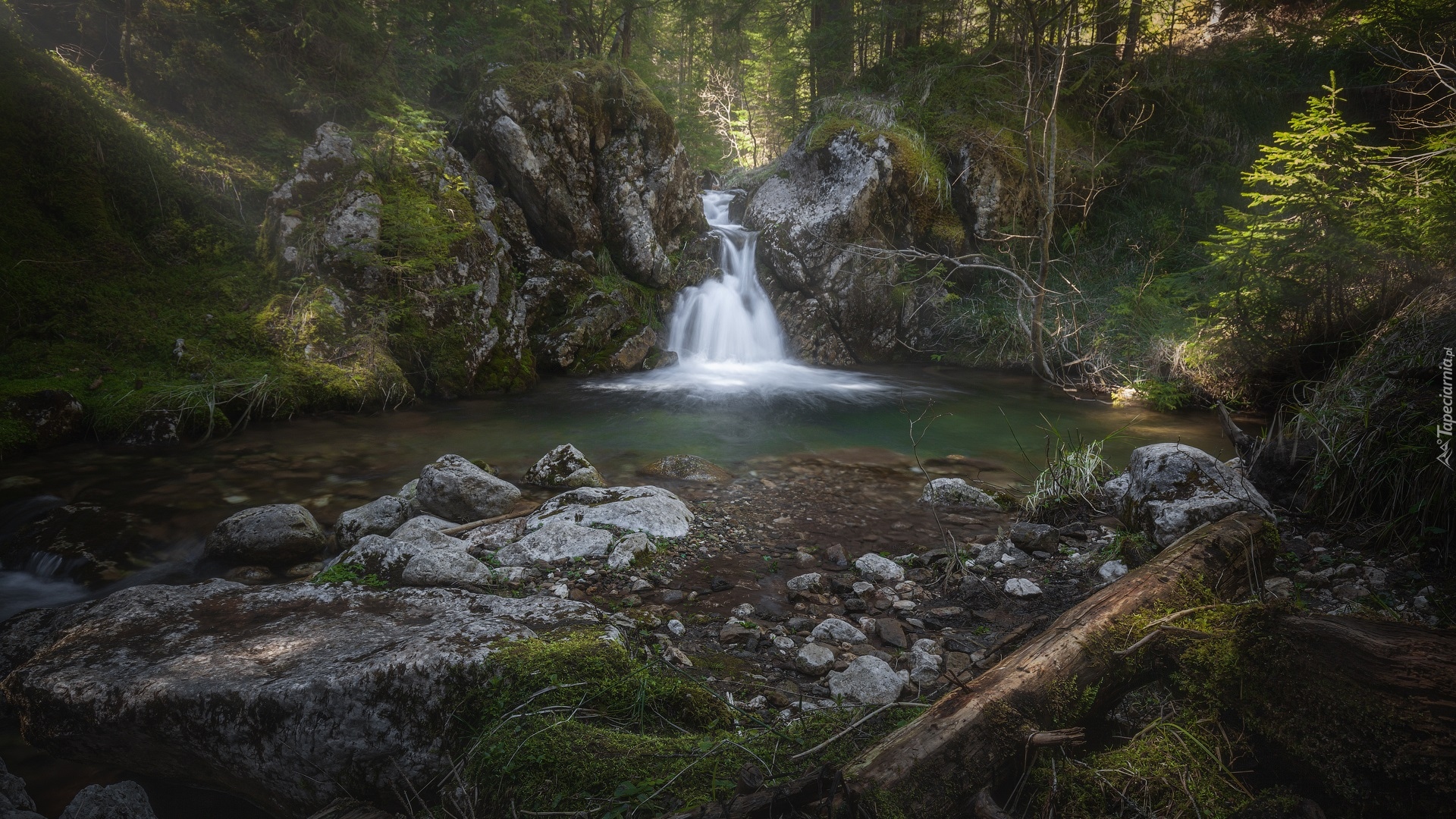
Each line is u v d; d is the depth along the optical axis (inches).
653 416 335.0
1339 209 286.2
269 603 125.5
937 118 513.7
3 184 309.1
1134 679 96.7
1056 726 88.0
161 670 103.7
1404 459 173.3
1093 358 422.3
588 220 433.1
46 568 177.2
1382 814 74.7
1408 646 79.3
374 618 119.1
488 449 276.7
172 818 102.0
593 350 423.5
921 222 485.1
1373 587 147.8
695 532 192.5
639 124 451.8
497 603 125.6
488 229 390.9
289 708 96.0
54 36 378.6
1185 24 713.0
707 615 147.9
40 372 282.5
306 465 253.0
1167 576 110.8
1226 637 91.0
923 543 191.5
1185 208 506.6
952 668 127.1
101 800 88.9
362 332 341.7
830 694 118.1
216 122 385.7
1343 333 305.3
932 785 75.3
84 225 322.7
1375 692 77.7
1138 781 81.5
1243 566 124.4
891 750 76.5
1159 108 560.4
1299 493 197.6
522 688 98.8
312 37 394.6
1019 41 486.0
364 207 346.6
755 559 178.2
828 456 278.4
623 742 91.4
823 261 473.4
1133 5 529.7
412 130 377.4
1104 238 508.1
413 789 91.4
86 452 259.0
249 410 297.1
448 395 358.9
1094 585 162.2
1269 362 339.9
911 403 377.4
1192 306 410.3
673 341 461.7
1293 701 82.7
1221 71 577.6
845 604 152.9
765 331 483.5
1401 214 277.4
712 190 561.3
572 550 169.8
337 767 96.6
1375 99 503.8
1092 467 226.5
